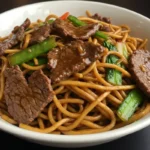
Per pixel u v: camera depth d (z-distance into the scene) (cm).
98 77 27
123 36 34
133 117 27
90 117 27
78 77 27
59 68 26
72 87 27
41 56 28
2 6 47
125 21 37
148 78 28
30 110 26
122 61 29
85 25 30
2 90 28
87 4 38
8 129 23
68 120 26
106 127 26
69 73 26
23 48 28
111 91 27
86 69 27
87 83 27
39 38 27
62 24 29
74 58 27
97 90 27
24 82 26
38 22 35
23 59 27
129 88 28
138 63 29
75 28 30
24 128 25
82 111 27
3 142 27
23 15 37
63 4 38
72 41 28
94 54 26
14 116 26
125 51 30
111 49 29
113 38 32
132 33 37
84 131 26
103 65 28
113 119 26
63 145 24
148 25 35
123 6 48
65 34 28
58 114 27
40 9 38
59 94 28
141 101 28
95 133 24
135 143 27
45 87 25
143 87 27
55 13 38
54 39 28
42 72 26
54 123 26
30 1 49
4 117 26
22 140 27
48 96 25
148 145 27
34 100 26
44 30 28
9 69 27
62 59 27
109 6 38
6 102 27
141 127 24
